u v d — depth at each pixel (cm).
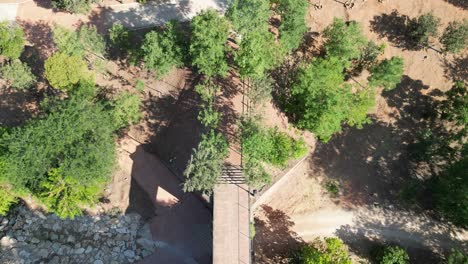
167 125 4784
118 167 4784
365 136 4844
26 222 4631
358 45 4697
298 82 4391
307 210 4656
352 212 4647
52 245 4525
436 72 4884
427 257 4503
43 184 3969
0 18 5066
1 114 4906
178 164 4634
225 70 4209
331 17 4972
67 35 4406
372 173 4756
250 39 3959
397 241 4556
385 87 4609
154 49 4225
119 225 4594
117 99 4512
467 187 4022
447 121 4784
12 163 3916
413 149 4778
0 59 4953
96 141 4097
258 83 4419
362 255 4509
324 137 4538
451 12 4919
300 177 4741
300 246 4519
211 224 4447
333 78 4256
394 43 4925
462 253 4438
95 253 4488
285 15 4422
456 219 4447
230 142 4384
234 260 3894
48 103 4366
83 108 4112
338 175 4753
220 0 5006
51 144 3938
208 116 4072
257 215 4631
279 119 4700
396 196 4691
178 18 4962
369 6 4966
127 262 4438
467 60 4872
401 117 4869
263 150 4134
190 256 4438
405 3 4959
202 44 4034
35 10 5109
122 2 5066
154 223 4578
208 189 4044
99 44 4556
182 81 4788
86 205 4650
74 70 4238
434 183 4612
